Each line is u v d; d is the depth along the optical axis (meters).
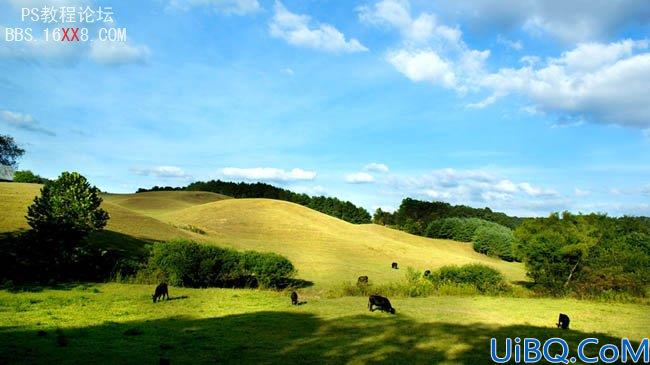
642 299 29.42
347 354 13.41
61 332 14.84
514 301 27.64
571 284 33.06
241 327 17.12
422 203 171.38
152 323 17.50
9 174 100.25
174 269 31.31
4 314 17.88
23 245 30.44
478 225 122.38
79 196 32.28
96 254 33.31
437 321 19.39
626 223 59.31
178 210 109.88
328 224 93.81
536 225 55.44
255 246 64.19
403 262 67.00
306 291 36.19
